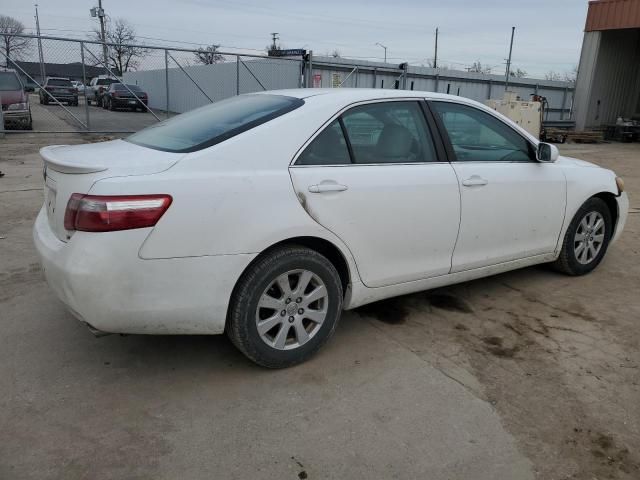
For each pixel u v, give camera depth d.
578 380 3.09
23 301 3.96
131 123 18.20
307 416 2.71
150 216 2.55
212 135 2.95
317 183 3.00
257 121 3.02
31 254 4.98
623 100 23.92
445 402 2.85
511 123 4.08
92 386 2.92
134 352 3.29
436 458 2.43
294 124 3.04
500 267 4.07
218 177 2.73
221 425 2.62
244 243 2.77
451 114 3.75
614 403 2.88
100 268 2.51
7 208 6.65
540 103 18.73
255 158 2.88
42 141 13.99
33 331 3.51
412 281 3.56
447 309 4.04
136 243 2.54
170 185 2.62
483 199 3.74
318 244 3.19
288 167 2.96
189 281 2.68
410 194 3.36
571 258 4.60
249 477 2.29
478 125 3.88
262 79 21.69
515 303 4.18
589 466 2.41
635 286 4.60
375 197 3.21
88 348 3.32
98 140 14.59
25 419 2.62
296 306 3.06
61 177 2.77
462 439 2.56
